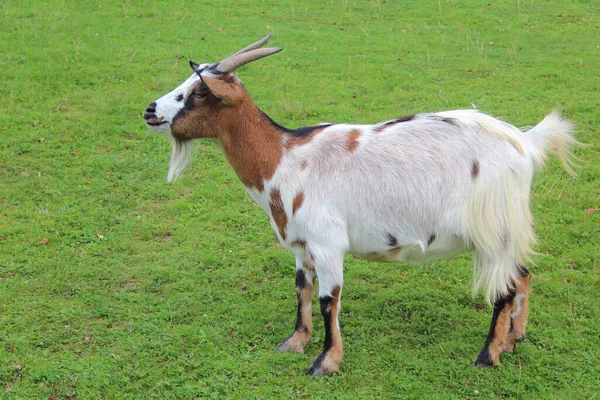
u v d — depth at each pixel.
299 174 5.66
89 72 12.01
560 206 8.41
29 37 13.32
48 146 9.72
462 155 5.46
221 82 5.55
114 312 6.53
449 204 5.45
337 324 5.78
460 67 12.80
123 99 11.16
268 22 14.97
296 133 5.82
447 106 11.08
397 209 5.52
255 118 5.76
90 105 10.96
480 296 6.91
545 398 5.45
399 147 5.58
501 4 16.25
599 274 7.18
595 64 12.85
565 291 6.87
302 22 15.08
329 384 5.62
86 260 7.37
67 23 14.16
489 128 5.52
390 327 6.41
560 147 5.86
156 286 6.98
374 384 5.63
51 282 6.96
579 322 6.44
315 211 5.58
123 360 5.84
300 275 6.04
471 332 6.32
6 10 14.66
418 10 15.90
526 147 5.58
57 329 6.27
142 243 7.76
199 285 7.04
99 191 8.76
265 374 5.73
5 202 8.44
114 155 9.62
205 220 8.28
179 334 6.21
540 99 11.34
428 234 5.56
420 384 5.59
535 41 14.09
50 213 8.24
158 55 12.88
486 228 5.43
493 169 5.41
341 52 13.45
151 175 9.20
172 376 5.71
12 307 6.54
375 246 5.68
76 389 5.50
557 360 5.89
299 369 5.81
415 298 6.86
